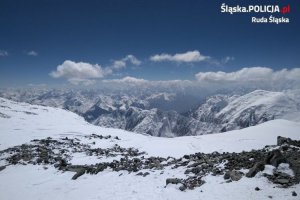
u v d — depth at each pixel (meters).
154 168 40.34
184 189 28.81
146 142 82.31
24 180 44.94
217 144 65.75
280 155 28.27
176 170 37.16
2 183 44.59
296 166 26.75
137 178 36.72
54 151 65.81
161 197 28.16
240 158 33.44
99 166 44.97
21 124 146.38
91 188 36.12
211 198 24.88
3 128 125.81
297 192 22.72
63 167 48.59
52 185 40.91
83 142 85.94
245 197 23.45
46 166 51.28
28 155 58.66
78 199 33.00
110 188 34.44
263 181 25.66
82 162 55.53
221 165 33.41
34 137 101.50
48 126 145.12
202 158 40.19
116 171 41.94
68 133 118.00
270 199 22.30
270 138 65.31
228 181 27.69
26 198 37.31
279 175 25.84
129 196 30.27
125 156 59.22
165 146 70.81
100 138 96.25
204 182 29.33
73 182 40.47
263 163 27.86
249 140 65.50
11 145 84.62
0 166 54.12
